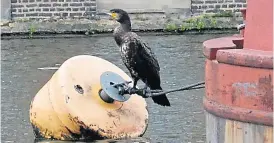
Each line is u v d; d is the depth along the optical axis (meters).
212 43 6.27
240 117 5.70
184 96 12.00
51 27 20.39
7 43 18.59
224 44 6.19
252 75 5.63
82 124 9.12
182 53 16.53
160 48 17.33
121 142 9.25
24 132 9.79
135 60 9.05
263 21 5.80
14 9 20.83
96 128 9.19
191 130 9.84
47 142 9.26
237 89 5.73
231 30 20.81
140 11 20.97
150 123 10.25
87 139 9.26
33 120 9.43
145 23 20.66
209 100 6.01
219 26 20.77
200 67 14.70
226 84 5.80
